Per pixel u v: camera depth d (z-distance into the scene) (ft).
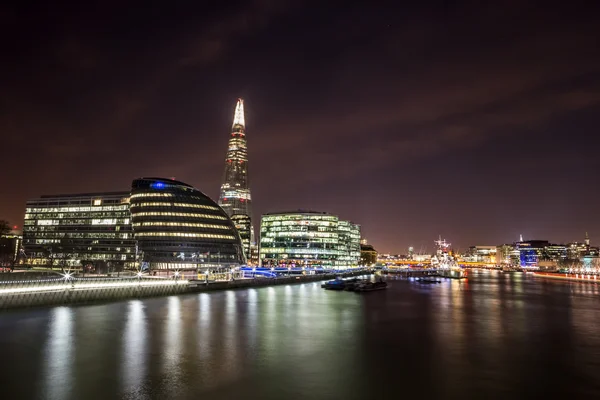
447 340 227.20
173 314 300.40
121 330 234.38
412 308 376.89
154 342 208.03
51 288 327.67
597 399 138.62
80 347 193.77
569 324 286.25
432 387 148.56
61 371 159.02
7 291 289.12
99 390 140.36
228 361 177.37
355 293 546.67
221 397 136.46
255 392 141.38
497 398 138.72
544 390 146.61
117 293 378.53
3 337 211.61
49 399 131.95
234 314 309.01
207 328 248.52
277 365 172.65
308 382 152.35
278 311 333.83
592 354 196.65
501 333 249.34
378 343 217.56
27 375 153.99
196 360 177.99
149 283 418.31
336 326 268.00
